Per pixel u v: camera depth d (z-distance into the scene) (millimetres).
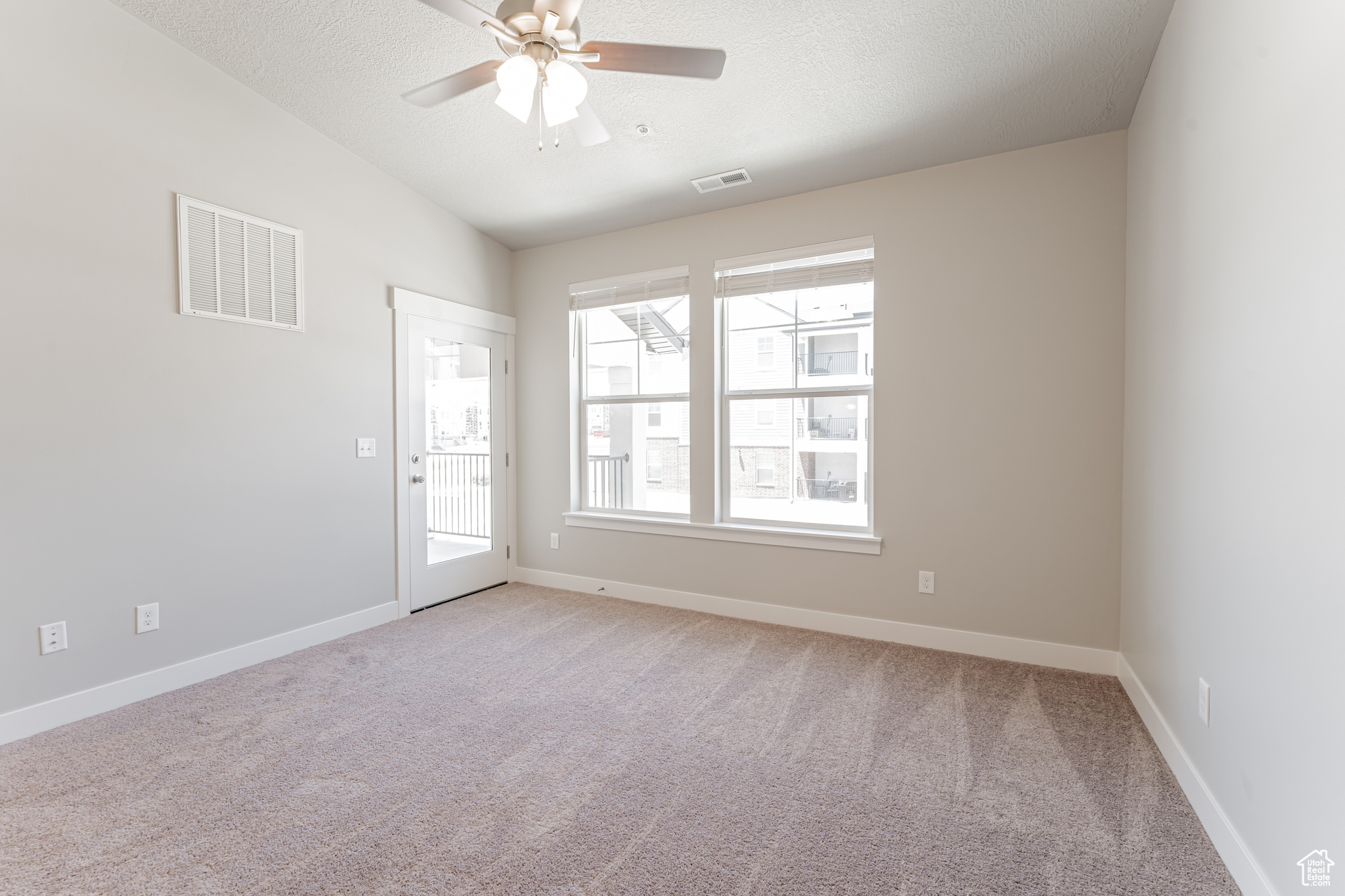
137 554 2449
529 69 1623
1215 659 1589
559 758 2018
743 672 2721
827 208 3234
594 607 3740
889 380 3064
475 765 1976
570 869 1498
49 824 1663
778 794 1812
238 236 2770
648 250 3822
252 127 2820
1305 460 1164
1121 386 2600
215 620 2703
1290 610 1217
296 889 1428
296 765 1974
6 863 1508
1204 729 1661
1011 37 2145
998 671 2707
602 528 4023
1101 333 2629
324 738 2150
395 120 2982
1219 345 1573
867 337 3225
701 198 3436
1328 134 1081
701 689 2553
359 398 3324
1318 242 1117
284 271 2961
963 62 2279
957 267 2908
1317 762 1116
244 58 2611
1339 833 1046
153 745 2094
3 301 2096
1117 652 2639
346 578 3262
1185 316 1826
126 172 2404
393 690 2549
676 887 1436
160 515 2523
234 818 1696
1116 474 2619
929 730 2189
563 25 1647
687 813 1722
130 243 2420
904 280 3027
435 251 3750
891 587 3100
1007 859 1528
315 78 2713
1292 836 1208
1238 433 1460
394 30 2400
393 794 1816
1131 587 2455
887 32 2174
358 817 1702
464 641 3133
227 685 2594
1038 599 2779
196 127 2619
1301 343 1180
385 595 3469
